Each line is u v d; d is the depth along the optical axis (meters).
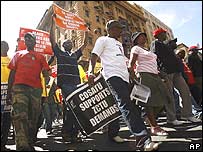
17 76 3.49
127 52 4.71
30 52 3.74
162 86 4.09
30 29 5.41
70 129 4.11
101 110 3.66
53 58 4.73
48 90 6.07
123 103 3.25
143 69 4.06
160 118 6.00
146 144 2.98
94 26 38.56
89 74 3.59
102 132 5.03
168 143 3.36
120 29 3.79
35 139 4.03
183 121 5.06
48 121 5.85
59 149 3.70
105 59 3.53
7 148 4.13
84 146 3.75
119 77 3.39
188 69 6.26
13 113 3.37
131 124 3.15
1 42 4.26
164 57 4.82
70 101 3.71
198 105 6.19
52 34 4.73
